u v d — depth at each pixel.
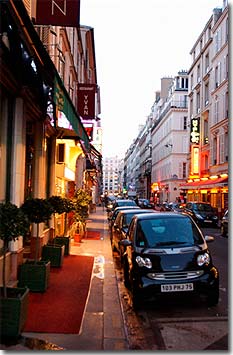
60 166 16.22
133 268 7.79
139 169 125.06
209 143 42.41
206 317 7.12
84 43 34.03
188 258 7.78
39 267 8.23
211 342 5.88
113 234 15.95
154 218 8.99
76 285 8.97
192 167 46.66
